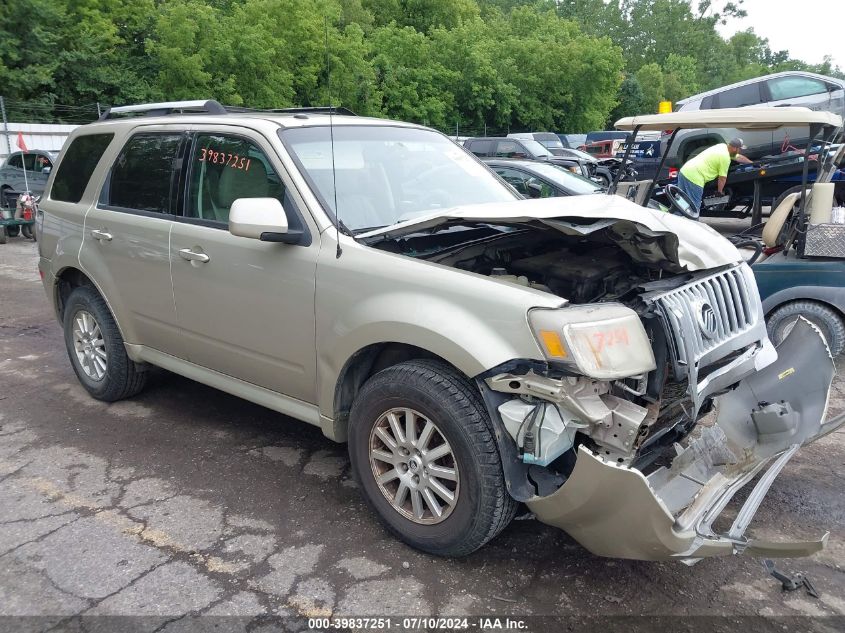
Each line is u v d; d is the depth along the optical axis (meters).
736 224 12.96
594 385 2.70
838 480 3.87
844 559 3.15
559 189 8.95
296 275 3.38
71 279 5.05
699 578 3.00
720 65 89.19
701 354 2.95
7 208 13.62
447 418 2.84
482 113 36.62
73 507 3.57
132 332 4.50
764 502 3.64
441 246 3.59
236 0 28.22
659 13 82.38
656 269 3.36
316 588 2.91
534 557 3.13
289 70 27.09
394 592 2.89
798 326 3.76
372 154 3.96
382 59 31.05
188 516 3.47
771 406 3.53
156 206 4.21
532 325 2.67
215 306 3.82
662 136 13.59
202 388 5.23
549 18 45.25
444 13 38.78
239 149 3.78
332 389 3.33
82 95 26.50
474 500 2.83
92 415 4.75
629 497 2.44
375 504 3.25
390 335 3.00
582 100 41.50
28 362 5.92
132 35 27.89
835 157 5.30
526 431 2.68
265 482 3.82
